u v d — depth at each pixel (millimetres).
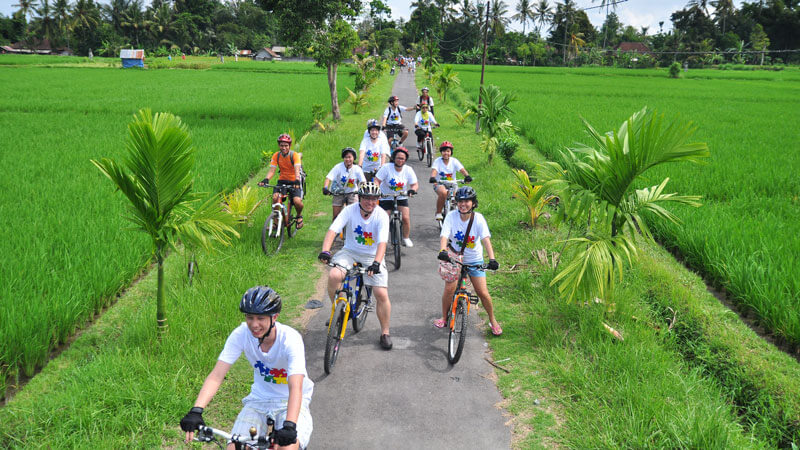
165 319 5906
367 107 30625
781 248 7969
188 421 2910
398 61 93938
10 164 13820
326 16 23000
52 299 6023
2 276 6609
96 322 6488
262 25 136875
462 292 5754
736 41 116000
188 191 5973
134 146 5363
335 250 9172
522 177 9875
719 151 17594
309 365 5617
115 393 4777
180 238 5891
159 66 82000
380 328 6504
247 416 3293
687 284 7879
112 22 111062
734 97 44156
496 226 10398
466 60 117625
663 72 91000
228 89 42031
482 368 5641
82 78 54781
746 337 6223
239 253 8539
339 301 5379
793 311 6121
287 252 9039
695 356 5926
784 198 11594
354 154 8945
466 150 18484
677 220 6250
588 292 5965
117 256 7594
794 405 4801
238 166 13969
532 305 7027
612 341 6027
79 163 14227
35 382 5211
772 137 21109
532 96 40625
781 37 116438
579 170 6734
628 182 6285
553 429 4617
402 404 4965
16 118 24203
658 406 4680
